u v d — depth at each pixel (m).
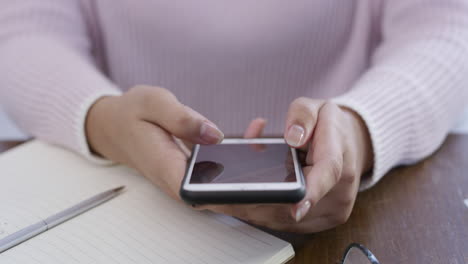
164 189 0.42
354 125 0.44
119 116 0.44
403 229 0.39
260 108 0.94
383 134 0.47
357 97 0.49
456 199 0.44
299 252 0.36
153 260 0.33
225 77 0.91
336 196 0.36
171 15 0.86
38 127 0.63
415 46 0.61
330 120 0.37
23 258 0.35
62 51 0.70
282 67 0.90
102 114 0.49
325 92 0.93
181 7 0.85
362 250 0.30
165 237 0.37
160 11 0.86
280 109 0.94
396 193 0.46
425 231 0.38
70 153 0.58
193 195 0.29
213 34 0.86
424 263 0.34
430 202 0.44
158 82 0.94
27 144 0.62
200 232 0.37
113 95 0.55
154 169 0.39
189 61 0.90
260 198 0.29
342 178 0.35
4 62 0.70
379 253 0.35
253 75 0.90
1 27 0.76
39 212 0.42
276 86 0.92
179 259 0.33
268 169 0.34
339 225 0.40
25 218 0.41
